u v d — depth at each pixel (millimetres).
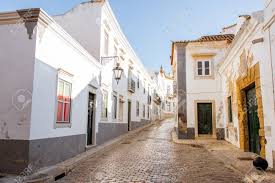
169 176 5586
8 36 6141
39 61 6125
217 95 13750
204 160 7570
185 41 14227
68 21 11828
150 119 28266
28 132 5672
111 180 5297
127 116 17172
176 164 6953
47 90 6496
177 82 14250
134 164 7000
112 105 13328
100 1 11586
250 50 7594
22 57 5988
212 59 14055
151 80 29156
